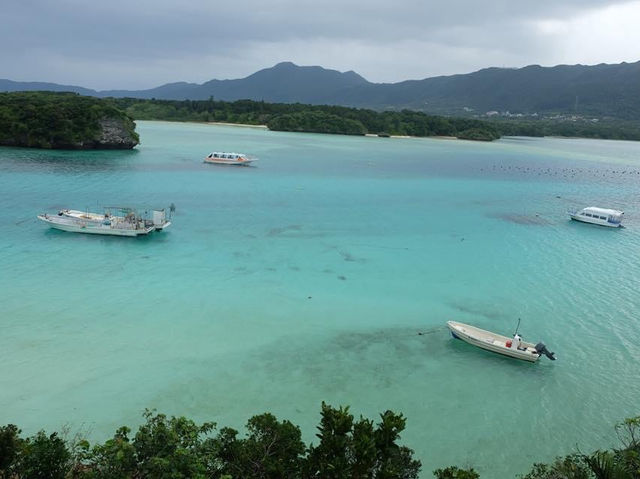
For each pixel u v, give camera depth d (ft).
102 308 112.88
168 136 514.68
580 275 154.20
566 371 99.14
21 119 356.79
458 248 175.32
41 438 51.88
